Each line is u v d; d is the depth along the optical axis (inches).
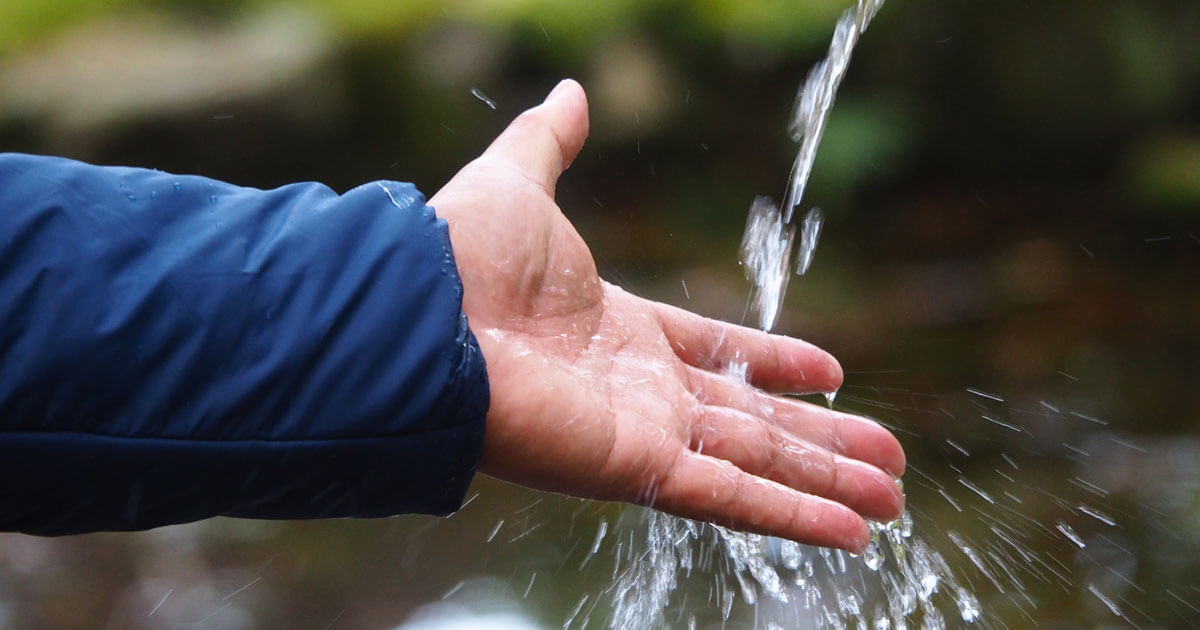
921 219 201.5
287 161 205.5
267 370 53.7
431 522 130.3
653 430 68.2
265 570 125.7
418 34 198.4
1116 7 192.9
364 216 58.4
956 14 196.1
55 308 49.3
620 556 118.4
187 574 126.0
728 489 67.6
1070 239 191.2
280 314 54.6
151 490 52.6
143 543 134.0
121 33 201.8
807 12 198.5
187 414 52.1
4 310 48.4
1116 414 142.6
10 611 120.2
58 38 201.5
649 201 206.1
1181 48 193.5
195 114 194.7
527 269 68.7
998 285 180.1
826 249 196.2
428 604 115.6
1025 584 110.8
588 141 204.2
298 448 54.8
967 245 193.0
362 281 56.6
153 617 119.0
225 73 195.9
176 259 52.8
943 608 106.8
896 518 75.7
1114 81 195.6
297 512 58.1
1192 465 129.2
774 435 74.5
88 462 50.4
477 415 59.6
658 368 73.9
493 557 121.5
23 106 195.0
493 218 67.7
